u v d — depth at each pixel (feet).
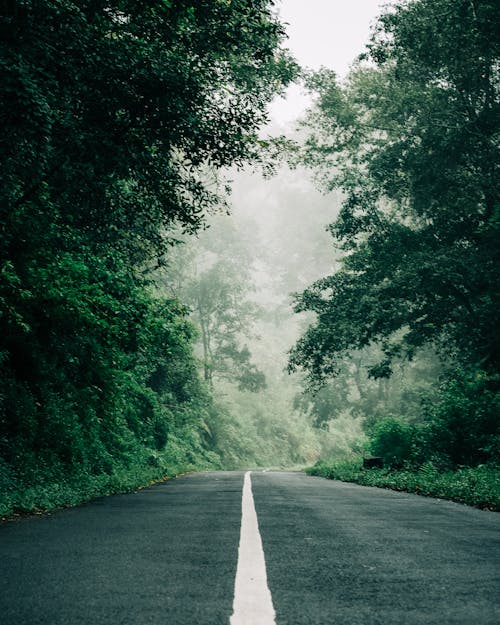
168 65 36.70
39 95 28.81
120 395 61.21
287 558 14.19
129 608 9.46
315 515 24.81
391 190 99.50
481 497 32.73
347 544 16.56
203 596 10.26
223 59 50.14
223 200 48.44
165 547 15.84
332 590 10.82
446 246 87.81
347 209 99.66
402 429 73.41
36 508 28.50
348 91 98.99
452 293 88.28
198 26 40.98
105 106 37.06
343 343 96.99
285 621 8.71
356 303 92.38
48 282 37.50
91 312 40.91
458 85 86.69
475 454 57.21
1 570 12.68
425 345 142.92
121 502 33.17
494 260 82.64
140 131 39.99
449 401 61.31
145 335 49.14
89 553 14.88
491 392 64.49
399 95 90.84
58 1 30.37
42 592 10.62
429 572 12.59
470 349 93.25
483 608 9.56
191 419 134.82
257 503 30.76
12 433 37.70
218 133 41.14
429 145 88.22
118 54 35.01
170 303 55.98
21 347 41.32
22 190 36.32
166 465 87.30
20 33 29.84
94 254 47.65
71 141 36.86
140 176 43.73
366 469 72.33
